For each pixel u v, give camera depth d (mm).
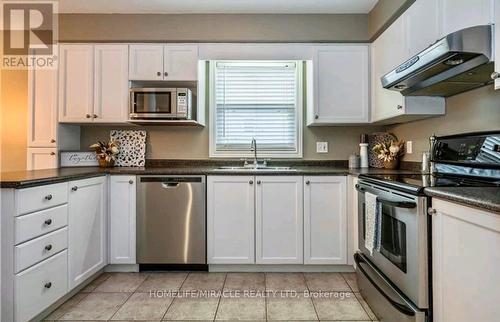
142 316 1994
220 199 2693
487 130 1884
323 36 2939
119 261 2713
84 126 3363
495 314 1058
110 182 2717
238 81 3398
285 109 3400
